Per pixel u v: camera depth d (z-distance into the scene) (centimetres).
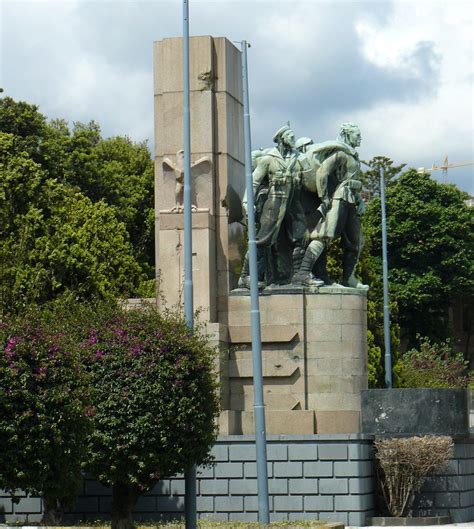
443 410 3762
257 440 3288
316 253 3816
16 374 2644
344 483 3578
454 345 8356
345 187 3841
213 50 3831
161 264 3753
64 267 5153
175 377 3052
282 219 3816
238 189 3884
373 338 6116
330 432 3725
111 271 5800
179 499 3591
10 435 2645
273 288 3794
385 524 3609
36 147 6450
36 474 2675
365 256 6344
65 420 2698
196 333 3244
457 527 3562
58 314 3244
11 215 5362
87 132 7294
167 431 3038
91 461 3028
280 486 3591
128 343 3061
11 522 3531
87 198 6088
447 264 8012
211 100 3809
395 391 3750
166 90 3828
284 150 3862
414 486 3697
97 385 3038
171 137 3816
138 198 7106
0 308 4819
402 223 8025
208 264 3728
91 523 3459
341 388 3762
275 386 3772
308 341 3778
